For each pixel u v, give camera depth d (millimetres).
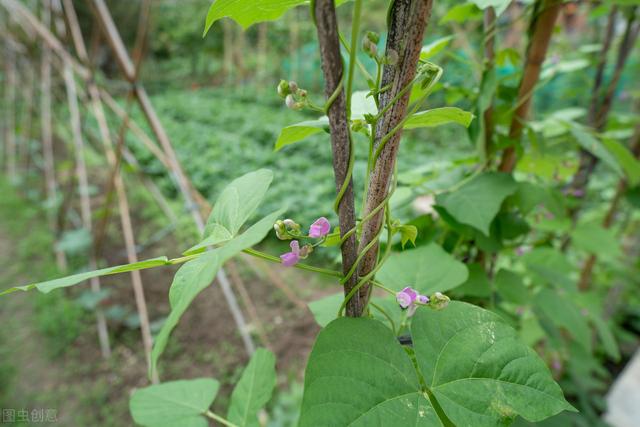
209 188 2066
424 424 186
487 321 225
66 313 1191
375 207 224
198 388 354
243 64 4492
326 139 2506
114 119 2336
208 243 204
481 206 368
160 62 5332
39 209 1812
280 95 210
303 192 1932
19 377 1009
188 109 3512
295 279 1425
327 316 295
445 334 219
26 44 2037
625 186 720
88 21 3824
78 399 956
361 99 305
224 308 1271
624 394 817
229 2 205
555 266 571
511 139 423
